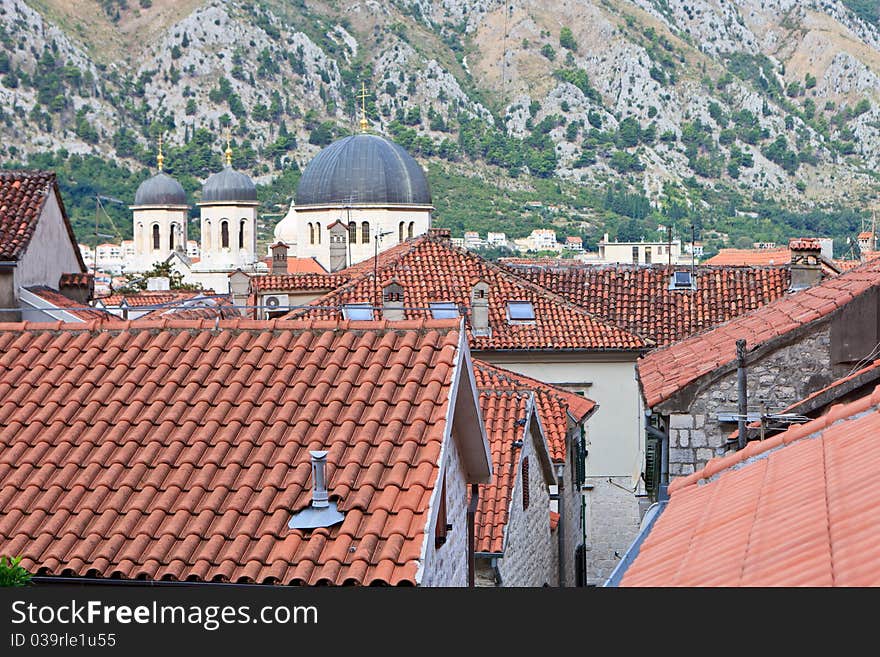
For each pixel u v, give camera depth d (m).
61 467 20.41
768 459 19.55
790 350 30.53
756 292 62.72
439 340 22.14
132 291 86.50
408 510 18.50
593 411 50.31
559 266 66.56
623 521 58.72
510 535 32.62
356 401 20.81
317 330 22.88
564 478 44.59
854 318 30.17
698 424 30.70
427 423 20.16
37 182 48.12
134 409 21.33
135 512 19.20
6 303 43.84
